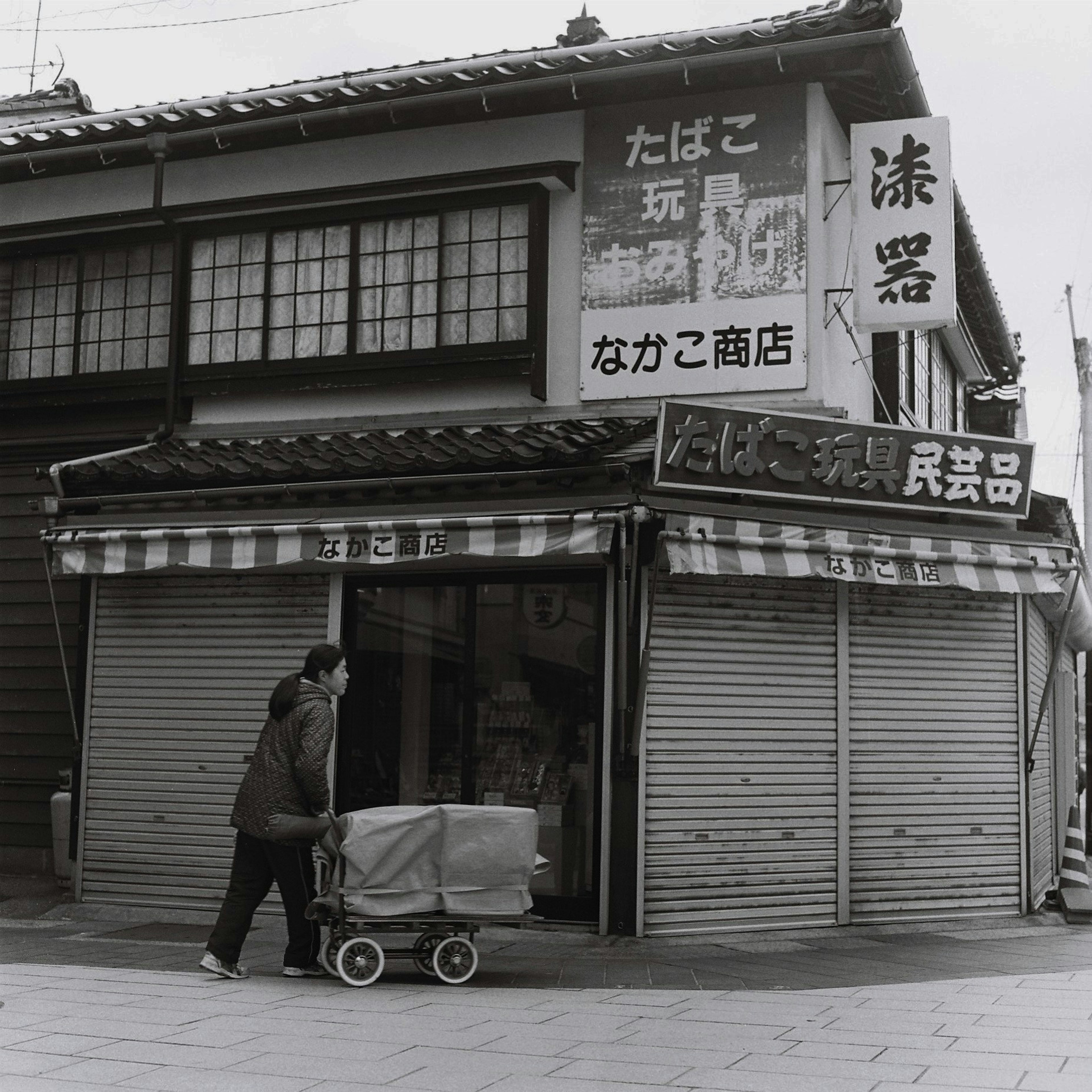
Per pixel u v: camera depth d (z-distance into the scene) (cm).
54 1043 578
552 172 1060
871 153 992
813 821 976
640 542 920
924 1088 512
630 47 1009
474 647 997
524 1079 524
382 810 765
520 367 1060
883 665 1020
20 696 1204
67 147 1177
